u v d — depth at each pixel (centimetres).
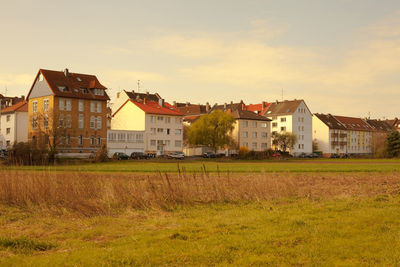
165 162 6419
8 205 1609
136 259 828
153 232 1085
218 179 1897
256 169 4056
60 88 7594
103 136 8138
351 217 1251
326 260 821
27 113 8469
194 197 1672
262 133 11144
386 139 9700
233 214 1370
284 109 11881
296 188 1986
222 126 8981
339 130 13100
